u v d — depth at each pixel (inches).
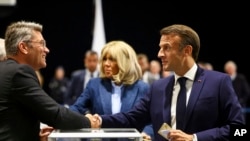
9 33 82.8
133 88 117.5
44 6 482.0
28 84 77.6
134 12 479.2
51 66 488.7
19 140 76.4
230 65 337.1
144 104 99.1
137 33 479.2
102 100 116.5
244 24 478.6
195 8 478.6
